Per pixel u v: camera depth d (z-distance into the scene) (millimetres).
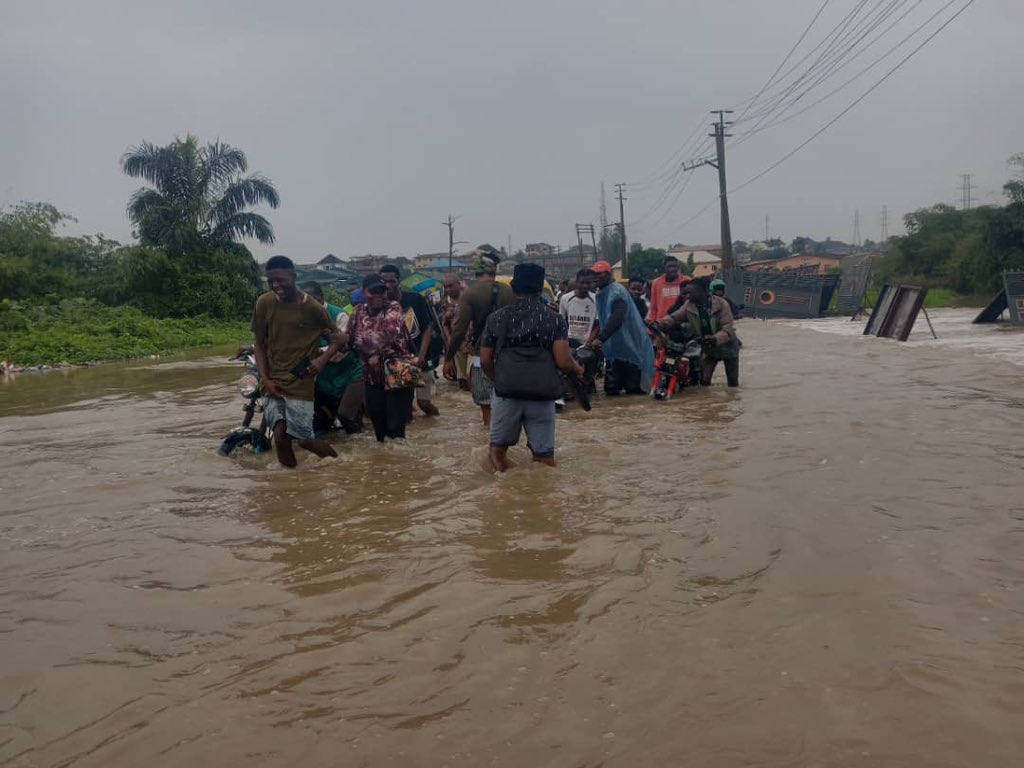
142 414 9625
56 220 40281
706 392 9742
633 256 78750
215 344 30766
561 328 5809
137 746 2400
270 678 2775
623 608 3236
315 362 6137
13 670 2896
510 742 2359
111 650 3043
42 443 7680
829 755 2240
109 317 31797
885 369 11039
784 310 32781
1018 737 2285
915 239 50250
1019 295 20312
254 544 4246
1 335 25875
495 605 3305
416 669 2803
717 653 2836
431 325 8781
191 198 38000
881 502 4516
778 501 4621
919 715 2410
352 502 5027
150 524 4699
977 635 2896
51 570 3953
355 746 2367
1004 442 5922
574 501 4820
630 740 2346
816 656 2787
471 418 8703
